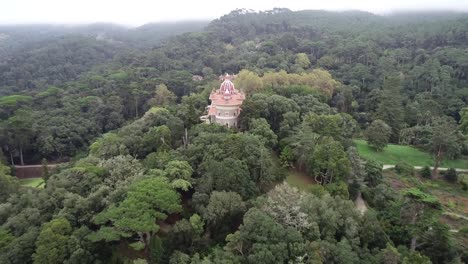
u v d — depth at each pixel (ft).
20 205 226.79
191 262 174.50
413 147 404.36
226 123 322.96
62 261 177.37
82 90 631.97
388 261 189.57
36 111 519.60
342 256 180.04
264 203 204.13
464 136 380.37
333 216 199.52
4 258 183.21
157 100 552.41
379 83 584.40
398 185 313.12
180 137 301.43
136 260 176.55
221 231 203.10
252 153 251.60
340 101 490.90
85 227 192.65
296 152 275.59
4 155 429.79
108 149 283.18
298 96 391.86
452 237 231.09
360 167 276.82
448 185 330.95
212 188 220.23
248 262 172.04
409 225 228.02
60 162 449.48
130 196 197.57
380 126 385.09
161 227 209.26
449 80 567.59
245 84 414.21
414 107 492.95
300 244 175.22
